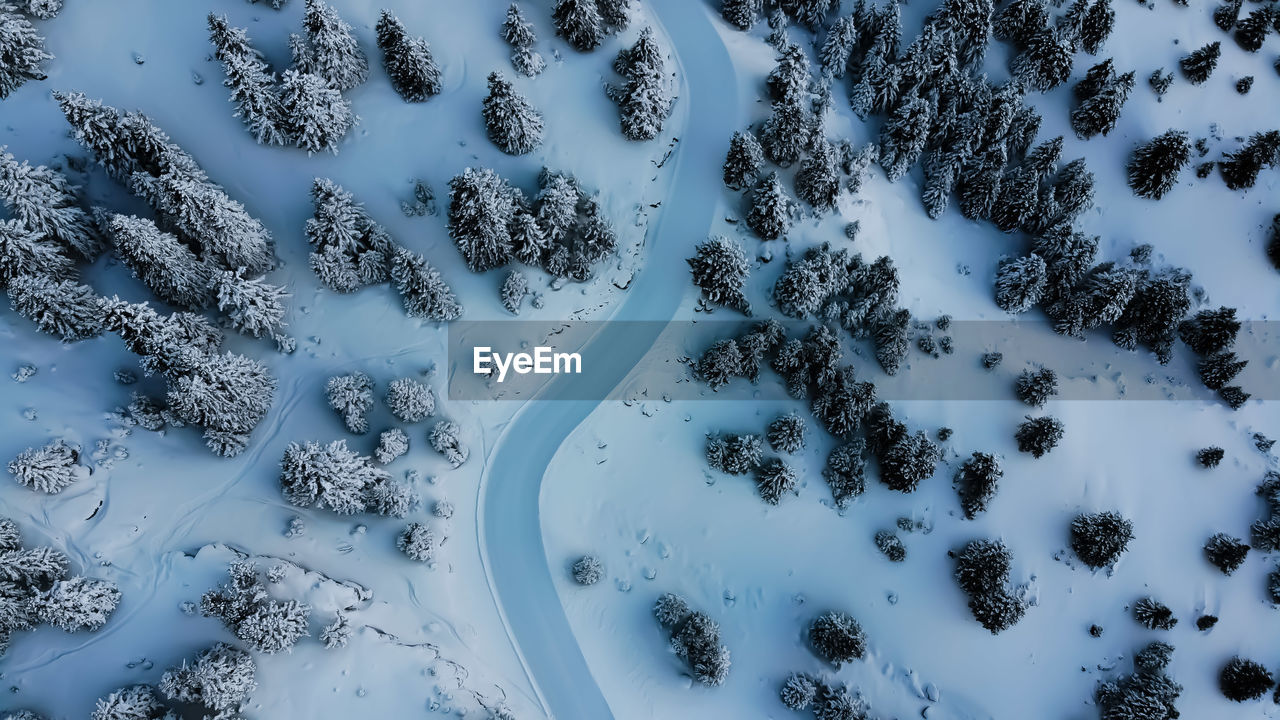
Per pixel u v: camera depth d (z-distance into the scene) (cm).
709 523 3984
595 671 3688
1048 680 3941
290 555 3494
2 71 3762
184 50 4081
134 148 3591
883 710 3762
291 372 3866
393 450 3694
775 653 3803
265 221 3991
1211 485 4509
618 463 4028
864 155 4569
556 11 4403
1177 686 3928
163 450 3531
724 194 4506
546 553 3825
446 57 4384
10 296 3356
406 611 3569
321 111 3891
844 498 4031
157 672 3166
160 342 3222
